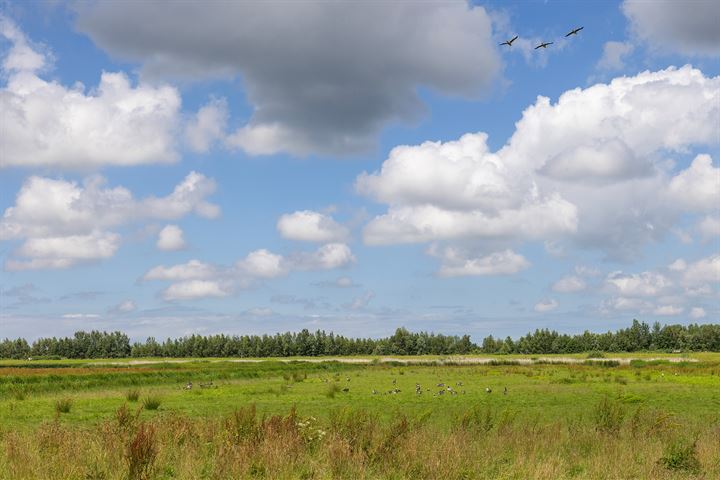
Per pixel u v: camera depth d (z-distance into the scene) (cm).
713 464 1478
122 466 1262
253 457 1351
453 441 1554
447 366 9550
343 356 17462
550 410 3106
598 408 2242
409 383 5391
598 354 13675
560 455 1609
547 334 16475
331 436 1590
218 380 6347
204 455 1465
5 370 6669
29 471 1206
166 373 6206
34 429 2131
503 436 1833
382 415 2836
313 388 4803
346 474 1315
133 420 1844
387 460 1429
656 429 2005
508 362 10300
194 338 18050
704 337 16150
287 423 1698
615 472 1378
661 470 1388
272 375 7175
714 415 2883
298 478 1253
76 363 12394
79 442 1491
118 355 18650
